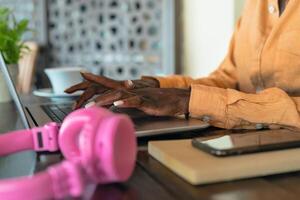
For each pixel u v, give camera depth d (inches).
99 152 12.6
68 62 98.3
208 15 81.0
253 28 31.3
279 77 28.1
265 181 15.0
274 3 29.5
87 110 14.1
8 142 17.0
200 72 85.7
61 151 16.2
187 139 20.0
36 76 88.5
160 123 22.3
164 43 91.4
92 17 96.4
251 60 31.0
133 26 94.5
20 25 46.6
